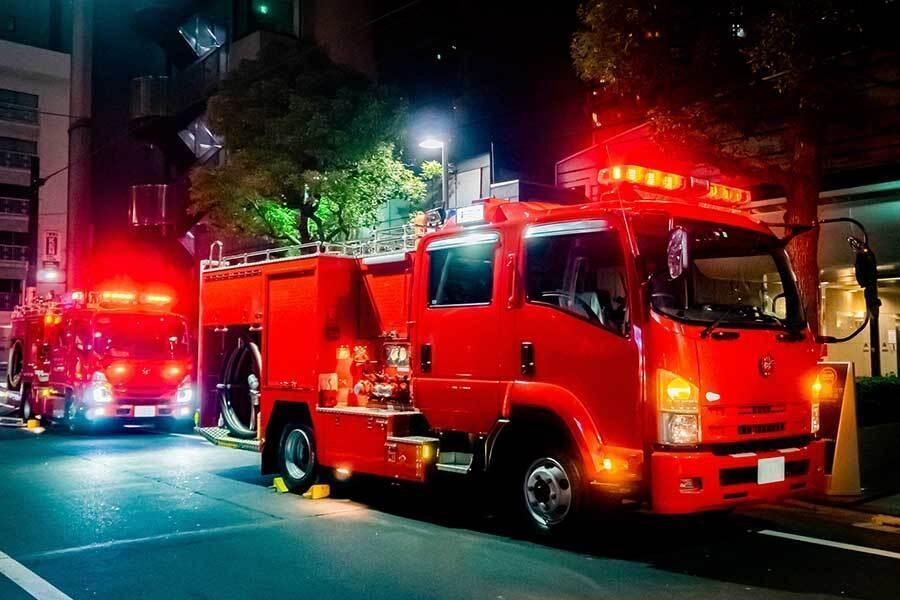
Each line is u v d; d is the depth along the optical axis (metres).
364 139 18.72
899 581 5.95
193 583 5.93
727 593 5.66
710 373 6.21
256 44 27.30
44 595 5.65
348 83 19.83
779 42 9.05
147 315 17.30
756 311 6.82
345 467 8.69
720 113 10.72
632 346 6.32
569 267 6.88
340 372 9.27
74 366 17.06
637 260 6.41
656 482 6.05
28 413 19.48
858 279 6.62
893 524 7.82
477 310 7.54
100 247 39.03
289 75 19.77
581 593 5.66
